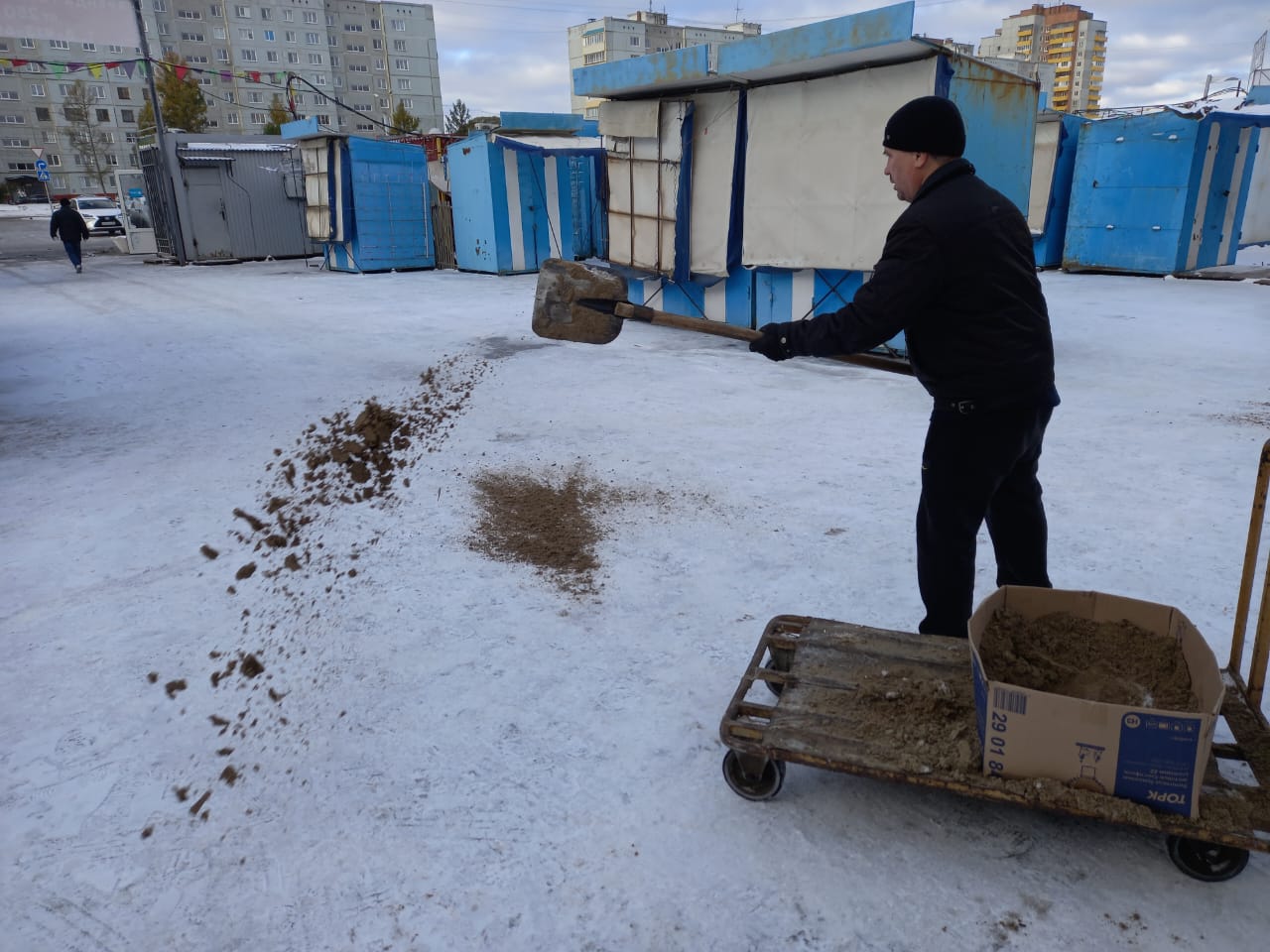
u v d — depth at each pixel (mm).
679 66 8102
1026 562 2764
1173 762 1810
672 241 9250
